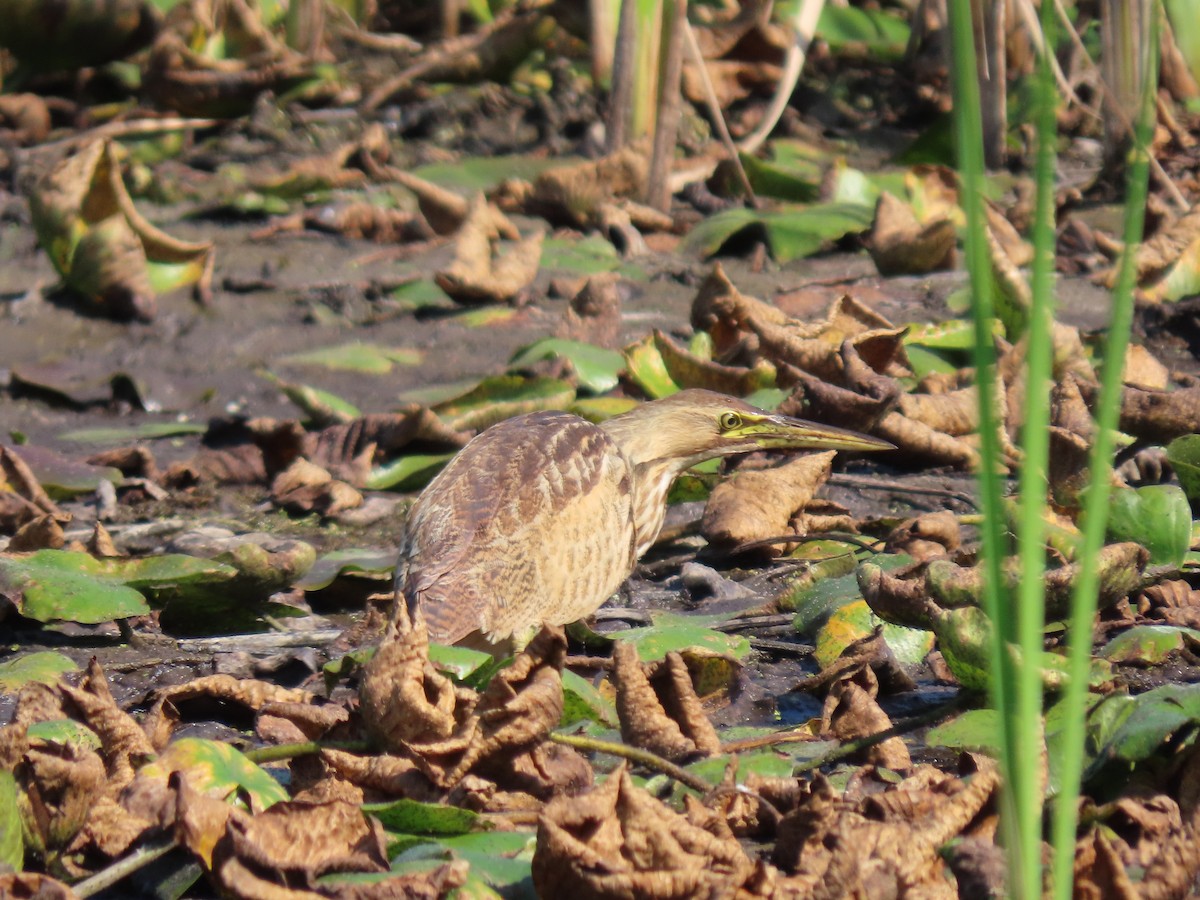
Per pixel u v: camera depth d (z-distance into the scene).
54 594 7.95
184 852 5.43
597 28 20.44
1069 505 9.09
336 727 6.28
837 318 13.25
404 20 24.45
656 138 18.27
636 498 10.43
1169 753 6.16
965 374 12.78
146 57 21.69
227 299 15.47
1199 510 10.47
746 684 7.81
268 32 21.39
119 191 15.09
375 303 15.45
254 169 19.41
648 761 5.97
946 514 9.58
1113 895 5.01
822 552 10.09
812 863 5.26
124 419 12.93
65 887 4.85
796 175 19.16
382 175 19.31
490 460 8.77
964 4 3.87
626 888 4.83
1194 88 21.92
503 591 8.24
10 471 10.52
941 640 7.01
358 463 11.41
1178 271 15.10
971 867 5.11
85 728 6.01
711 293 13.09
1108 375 4.04
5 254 16.62
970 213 3.89
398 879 4.82
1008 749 4.03
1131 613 8.45
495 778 5.86
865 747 6.56
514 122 21.16
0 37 20.11
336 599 9.49
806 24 18.72
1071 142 21.73
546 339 13.40
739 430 10.73
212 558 8.91
